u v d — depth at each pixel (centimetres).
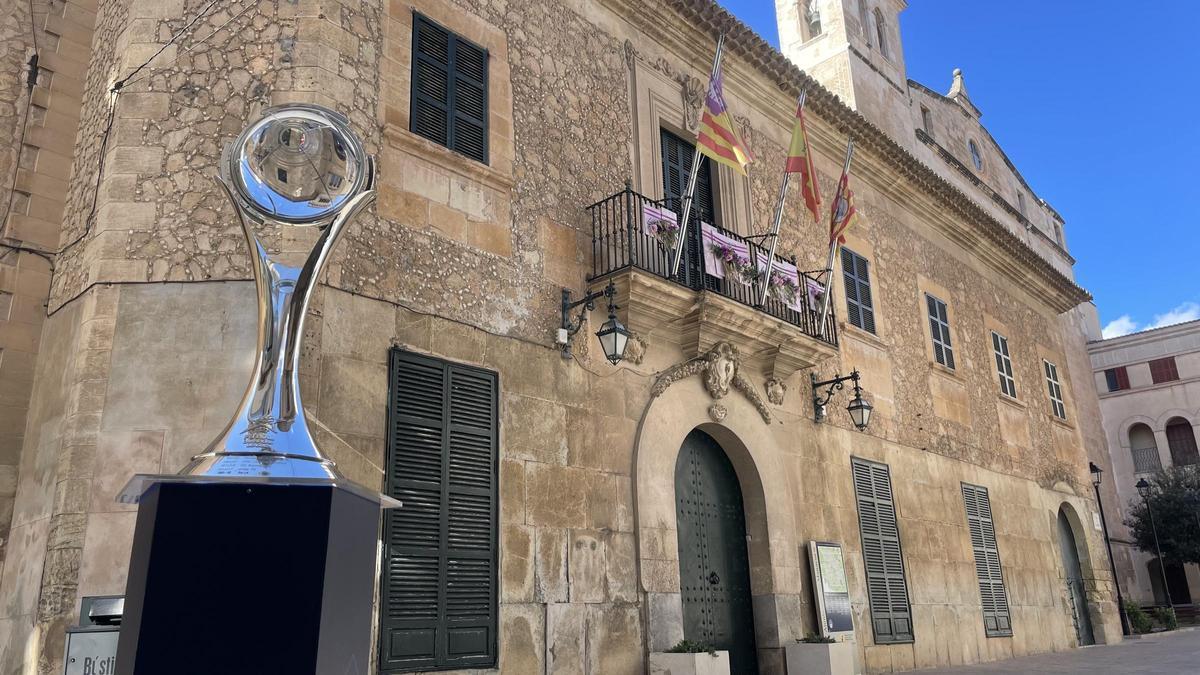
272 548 174
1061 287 2138
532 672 760
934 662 1295
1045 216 2783
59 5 839
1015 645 1527
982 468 1614
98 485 631
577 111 995
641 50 1118
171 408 655
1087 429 3080
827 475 1205
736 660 1008
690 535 1004
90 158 771
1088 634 1894
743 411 1073
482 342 810
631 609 862
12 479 707
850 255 1430
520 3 970
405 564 698
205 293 685
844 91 1808
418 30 854
